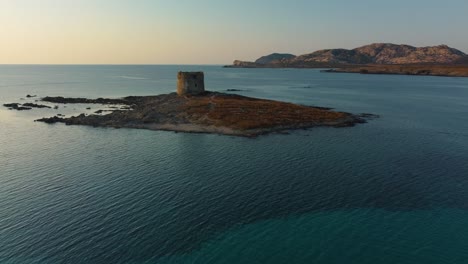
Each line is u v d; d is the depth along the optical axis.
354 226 33.03
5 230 32.38
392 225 33.22
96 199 38.53
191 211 35.81
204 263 27.69
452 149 59.09
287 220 34.19
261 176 45.34
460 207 36.91
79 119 83.06
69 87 195.38
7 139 66.25
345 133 70.44
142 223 33.44
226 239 30.94
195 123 76.50
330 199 38.72
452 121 86.00
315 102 124.56
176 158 53.31
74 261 28.05
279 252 29.02
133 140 64.75
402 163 51.06
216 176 45.34
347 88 187.62
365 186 42.31
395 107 111.38
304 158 53.03
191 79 115.06
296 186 42.19
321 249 29.41
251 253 28.91
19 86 198.50
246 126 72.00
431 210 36.25
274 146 59.84
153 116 83.19
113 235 31.48
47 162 51.88
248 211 35.94
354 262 27.64
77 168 48.94
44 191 40.84
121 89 184.38
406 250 29.19
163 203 37.53
